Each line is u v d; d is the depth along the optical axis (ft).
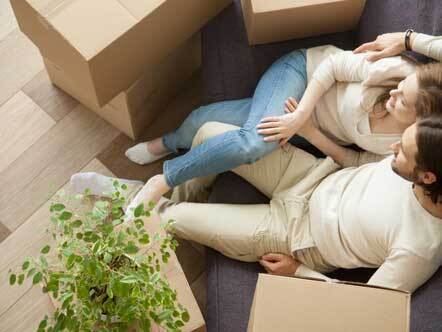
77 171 6.38
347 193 4.87
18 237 6.05
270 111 5.23
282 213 5.13
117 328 3.68
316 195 4.99
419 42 4.75
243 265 5.16
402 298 3.35
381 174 4.70
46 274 3.80
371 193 4.66
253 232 5.05
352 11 5.45
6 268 5.93
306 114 5.17
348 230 4.69
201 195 6.09
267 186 5.36
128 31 4.82
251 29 5.47
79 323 3.59
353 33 5.83
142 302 3.60
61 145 6.45
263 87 5.41
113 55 4.92
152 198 5.38
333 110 5.28
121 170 6.45
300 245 4.92
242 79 5.77
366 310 3.34
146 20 4.92
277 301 3.37
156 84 6.13
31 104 6.56
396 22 5.22
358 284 3.39
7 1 6.86
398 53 4.92
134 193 5.86
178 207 5.36
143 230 3.90
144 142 6.51
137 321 3.82
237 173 5.42
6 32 6.76
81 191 5.99
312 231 4.94
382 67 4.79
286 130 5.12
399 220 4.37
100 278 3.48
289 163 5.31
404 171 4.19
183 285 4.31
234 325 4.73
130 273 3.56
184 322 4.15
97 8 4.81
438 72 4.28
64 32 4.71
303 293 3.38
